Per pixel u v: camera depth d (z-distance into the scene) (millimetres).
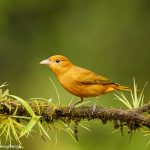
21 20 19703
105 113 6086
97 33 19234
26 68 18672
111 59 18469
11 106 5914
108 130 12672
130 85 17797
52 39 19422
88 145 12711
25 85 17625
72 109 6062
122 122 6102
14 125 5859
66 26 19781
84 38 19172
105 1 20016
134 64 18500
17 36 19438
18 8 19703
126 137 12219
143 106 6082
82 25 19719
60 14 20141
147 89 17578
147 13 19906
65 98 14453
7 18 19422
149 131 6031
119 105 13609
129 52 18844
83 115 6105
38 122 5781
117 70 18188
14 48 19125
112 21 19578
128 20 19656
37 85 17219
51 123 6023
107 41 18984
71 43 19172
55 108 6004
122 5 19938
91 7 20016
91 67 18219
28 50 19172
